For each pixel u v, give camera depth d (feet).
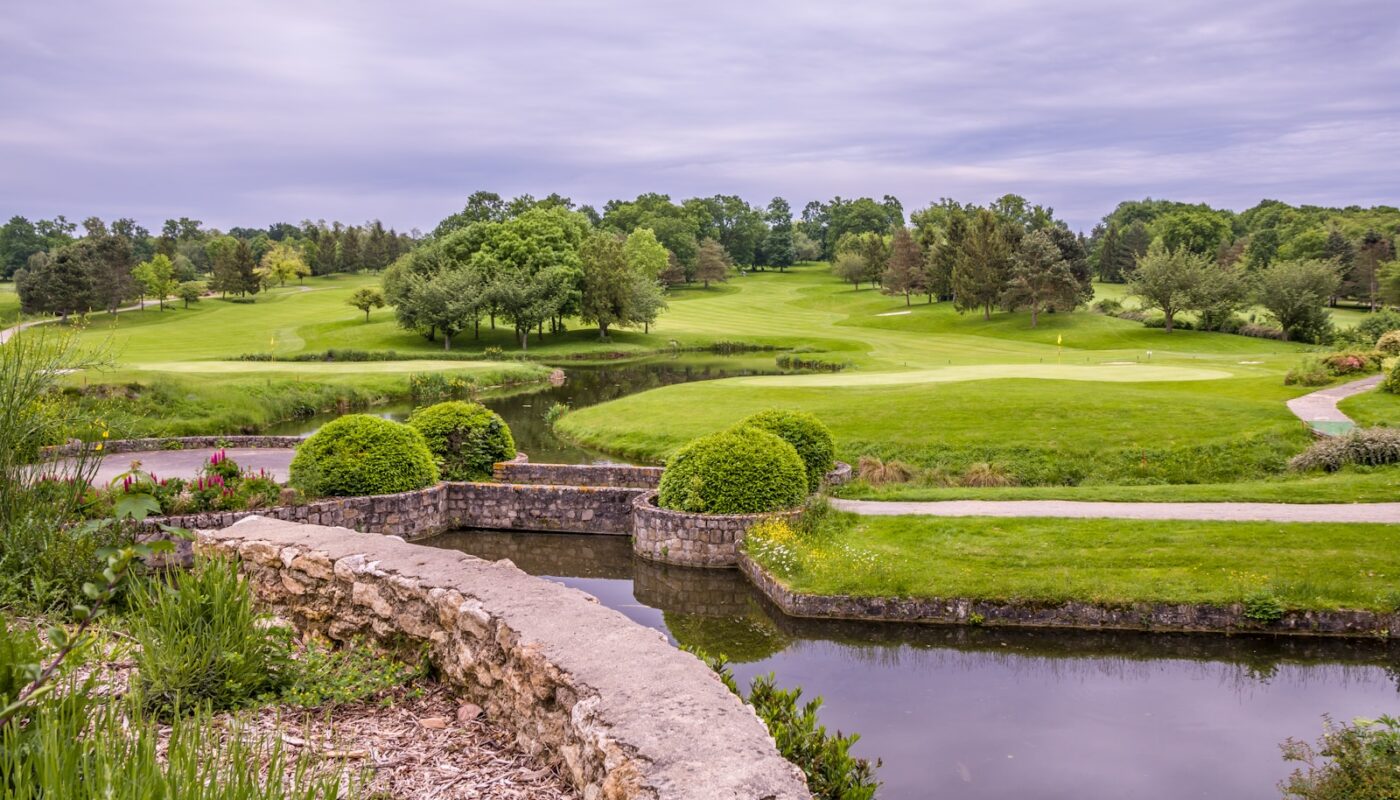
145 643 16.20
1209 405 75.00
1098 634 34.91
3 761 10.61
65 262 241.76
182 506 41.42
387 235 449.48
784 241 449.48
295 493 45.80
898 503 50.08
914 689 30.42
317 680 18.29
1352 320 232.32
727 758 11.87
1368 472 54.80
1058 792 23.39
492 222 255.29
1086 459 64.90
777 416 55.31
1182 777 24.20
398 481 49.90
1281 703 29.04
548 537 51.60
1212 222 360.07
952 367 129.29
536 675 15.47
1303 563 37.32
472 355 195.31
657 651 15.76
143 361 156.97
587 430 91.20
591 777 12.88
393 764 14.82
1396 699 29.25
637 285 242.17
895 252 307.37
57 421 28.19
